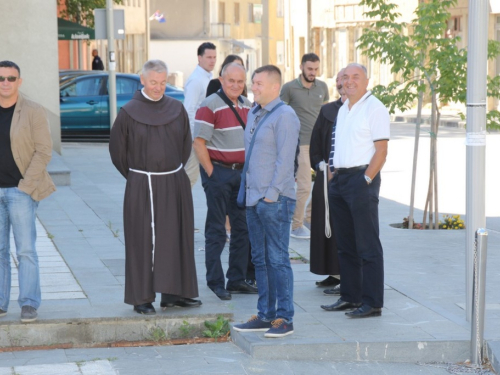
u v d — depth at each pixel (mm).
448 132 29234
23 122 7172
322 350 7004
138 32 59344
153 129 7520
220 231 8398
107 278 8844
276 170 7012
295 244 10875
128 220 7527
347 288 7938
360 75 7582
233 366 6812
